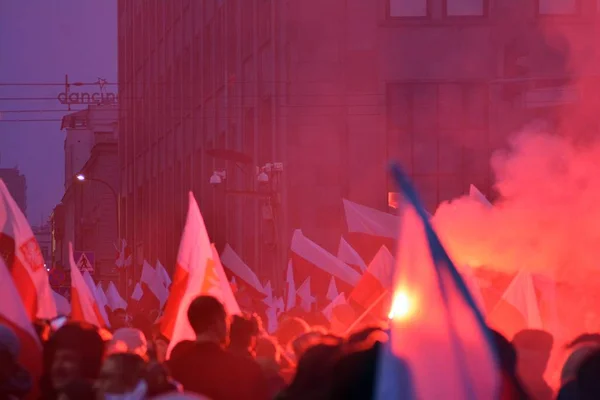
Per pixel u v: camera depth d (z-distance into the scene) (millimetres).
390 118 37062
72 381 6629
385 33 37000
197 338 8016
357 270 17656
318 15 37125
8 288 7895
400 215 5145
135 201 76688
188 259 10375
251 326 8750
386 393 5004
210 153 33469
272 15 39938
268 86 41000
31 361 7895
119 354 6262
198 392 7777
